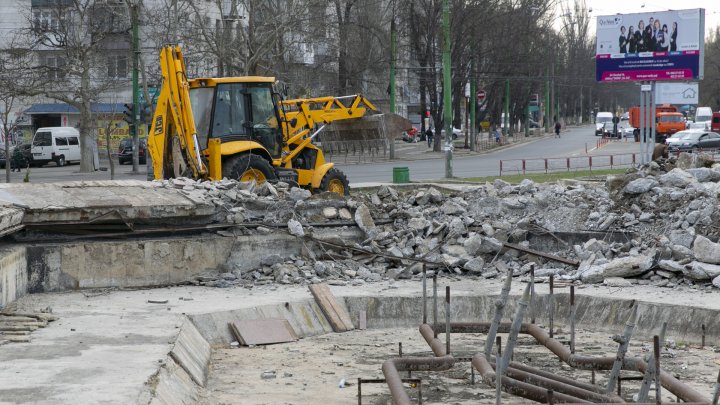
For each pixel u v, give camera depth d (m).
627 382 13.40
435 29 66.25
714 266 17.98
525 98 100.69
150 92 60.34
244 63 47.44
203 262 19.25
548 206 21.86
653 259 18.73
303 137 28.39
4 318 14.80
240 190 21.39
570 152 68.56
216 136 25.19
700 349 15.21
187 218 19.64
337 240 20.55
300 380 13.27
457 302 17.59
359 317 17.38
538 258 20.28
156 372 11.50
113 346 12.95
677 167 25.31
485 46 74.69
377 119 29.25
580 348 15.29
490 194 22.62
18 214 16.81
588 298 17.39
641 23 46.16
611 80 47.25
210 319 15.73
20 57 57.75
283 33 53.50
